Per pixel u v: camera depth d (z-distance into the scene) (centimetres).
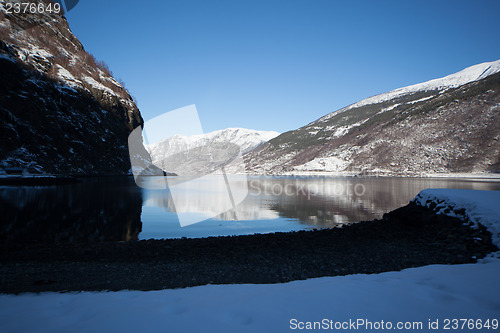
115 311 273
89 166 5356
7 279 570
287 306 273
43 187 3266
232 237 1024
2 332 232
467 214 865
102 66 7900
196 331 222
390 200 2678
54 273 616
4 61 4959
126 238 1107
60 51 6750
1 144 4262
